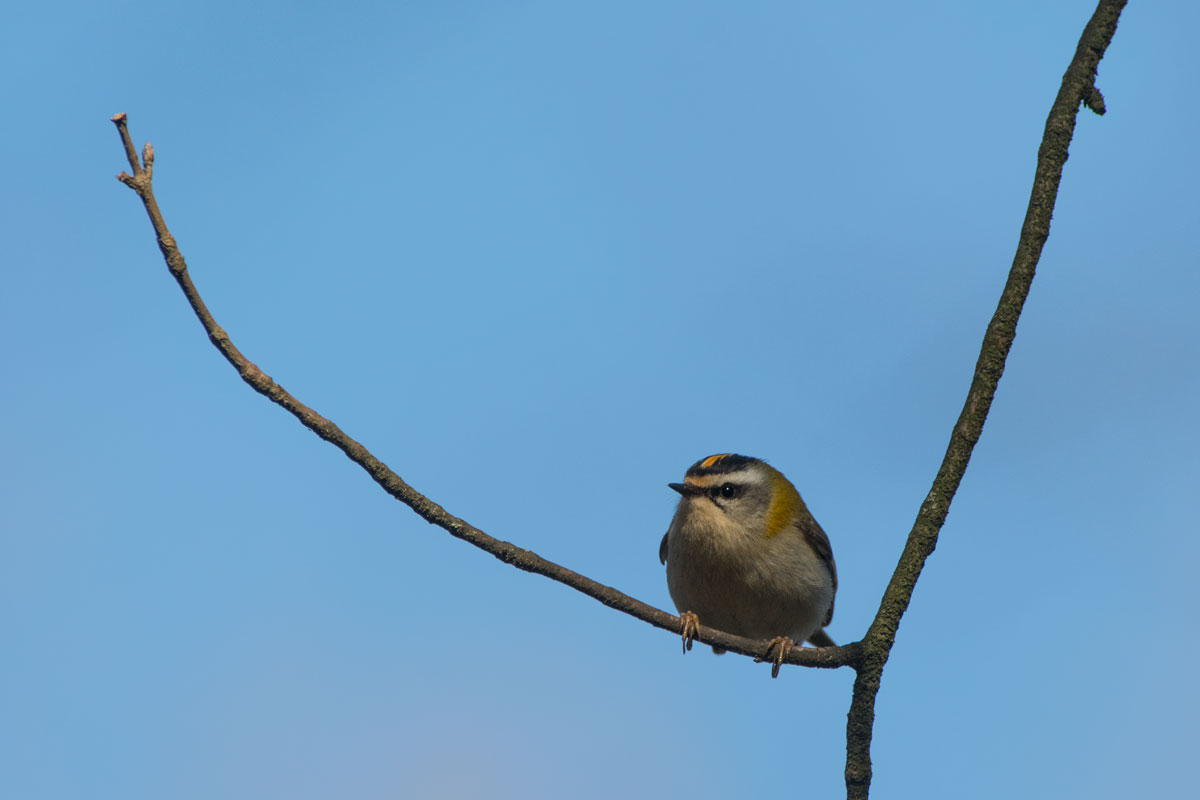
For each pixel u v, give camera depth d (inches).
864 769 322.3
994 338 311.4
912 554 324.2
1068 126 296.2
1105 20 295.6
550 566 330.3
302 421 303.6
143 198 279.1
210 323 292.8
